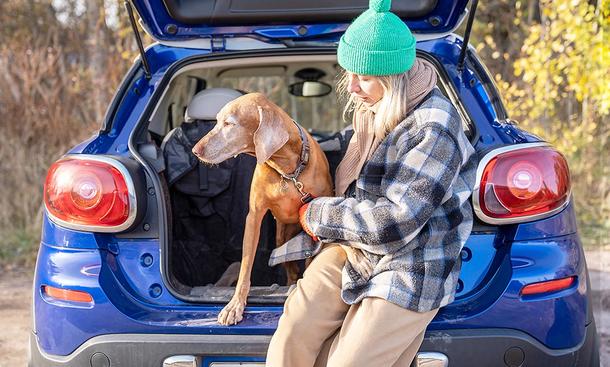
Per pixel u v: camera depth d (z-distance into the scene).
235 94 3.06
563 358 2.25
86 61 8.31
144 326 2.25
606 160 7.27
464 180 2.15
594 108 7.25
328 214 2.15
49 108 7.43
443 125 2.06
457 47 2.89
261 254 2.99
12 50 7.56
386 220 2.02
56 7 8.45
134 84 2.85
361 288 2.16
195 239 3.08
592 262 5.61
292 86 4.41
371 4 2.12
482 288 2.30
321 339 2.22
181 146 2.96
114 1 8.17
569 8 6.54
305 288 2.24
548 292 2.27
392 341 2.08
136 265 2.40
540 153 2.33
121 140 2.63
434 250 2.09
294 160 2.43
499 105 2.77
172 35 3.07
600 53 6.34
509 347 2.20
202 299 2.35
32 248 6.39
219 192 3.00
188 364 2.22
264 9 3.03
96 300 2.29
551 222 2.32
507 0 9.44
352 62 2.12
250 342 2.22
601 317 4.40
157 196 2.44
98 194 2.34
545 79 6.98
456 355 2.18
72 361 2.29
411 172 2.03
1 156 7.07
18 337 4.29
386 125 2.13
